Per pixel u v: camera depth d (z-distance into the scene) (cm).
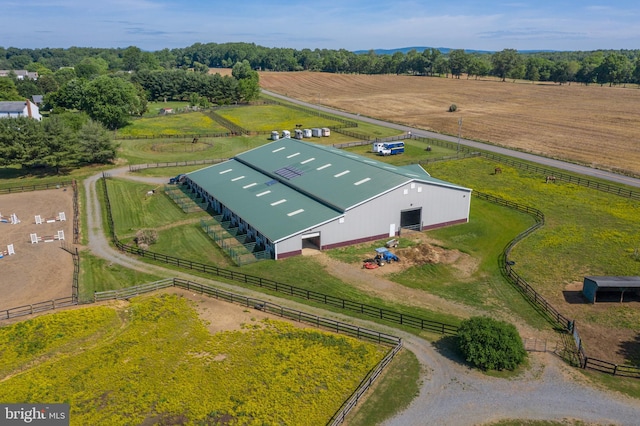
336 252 5388
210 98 18550
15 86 17850
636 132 12162
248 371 3309
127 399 3044
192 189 7819
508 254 5297
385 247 5491
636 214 6444
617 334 3803
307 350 3553
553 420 2872
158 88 18812
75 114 11188
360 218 5534
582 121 13862
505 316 4088
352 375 3284
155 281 4725
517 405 2994
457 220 6209
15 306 4284
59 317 3988
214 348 3575
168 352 3534
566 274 4831
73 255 5428
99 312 4094
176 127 13375
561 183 7919
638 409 2959
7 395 3073
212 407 2967
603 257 5181
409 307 4238
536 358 3478
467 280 4750
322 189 6075
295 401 3023
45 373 3303
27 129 8638
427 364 3403
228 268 5034
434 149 10569
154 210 6931
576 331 3822
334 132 12731
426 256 5247
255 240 5666
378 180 5947
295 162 7256
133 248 5538
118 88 13075
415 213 5969
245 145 11394
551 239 5672
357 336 3781
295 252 5294
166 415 2909
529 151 10175
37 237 5875
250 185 6881
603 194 7325
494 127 13100
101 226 6366
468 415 2914
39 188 8094
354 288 4584
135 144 11438
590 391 3120
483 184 7969
